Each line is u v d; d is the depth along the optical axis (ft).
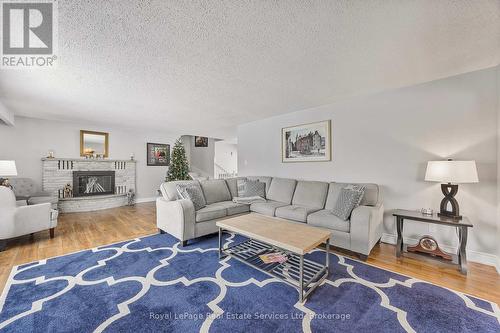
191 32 5.29
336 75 7.89
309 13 4.64
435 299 5.56
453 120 8.16
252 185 13.12
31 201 13.04
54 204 14.20
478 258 7.65
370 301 5.48
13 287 6.07
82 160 17.03
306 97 10.44
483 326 4.63
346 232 8.25
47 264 7.50
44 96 9.97
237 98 10.49
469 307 5.24
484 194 7.60
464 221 6.94
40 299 5.52
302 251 5.44
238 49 6.09
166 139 22.85
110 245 9.36
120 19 4.78
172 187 11.07
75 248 9.03
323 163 12.03
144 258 8.00
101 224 12.98
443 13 4.63
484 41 5.68
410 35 5.44
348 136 11.00
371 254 8.39
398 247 8.09
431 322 4.75
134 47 5.94
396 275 6.76
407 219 8.41
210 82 8.46
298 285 5.73
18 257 8.13
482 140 7.63
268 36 5.49
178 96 10.09
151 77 7.93
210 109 12.48
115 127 18.65
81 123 16.84
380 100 9.91
